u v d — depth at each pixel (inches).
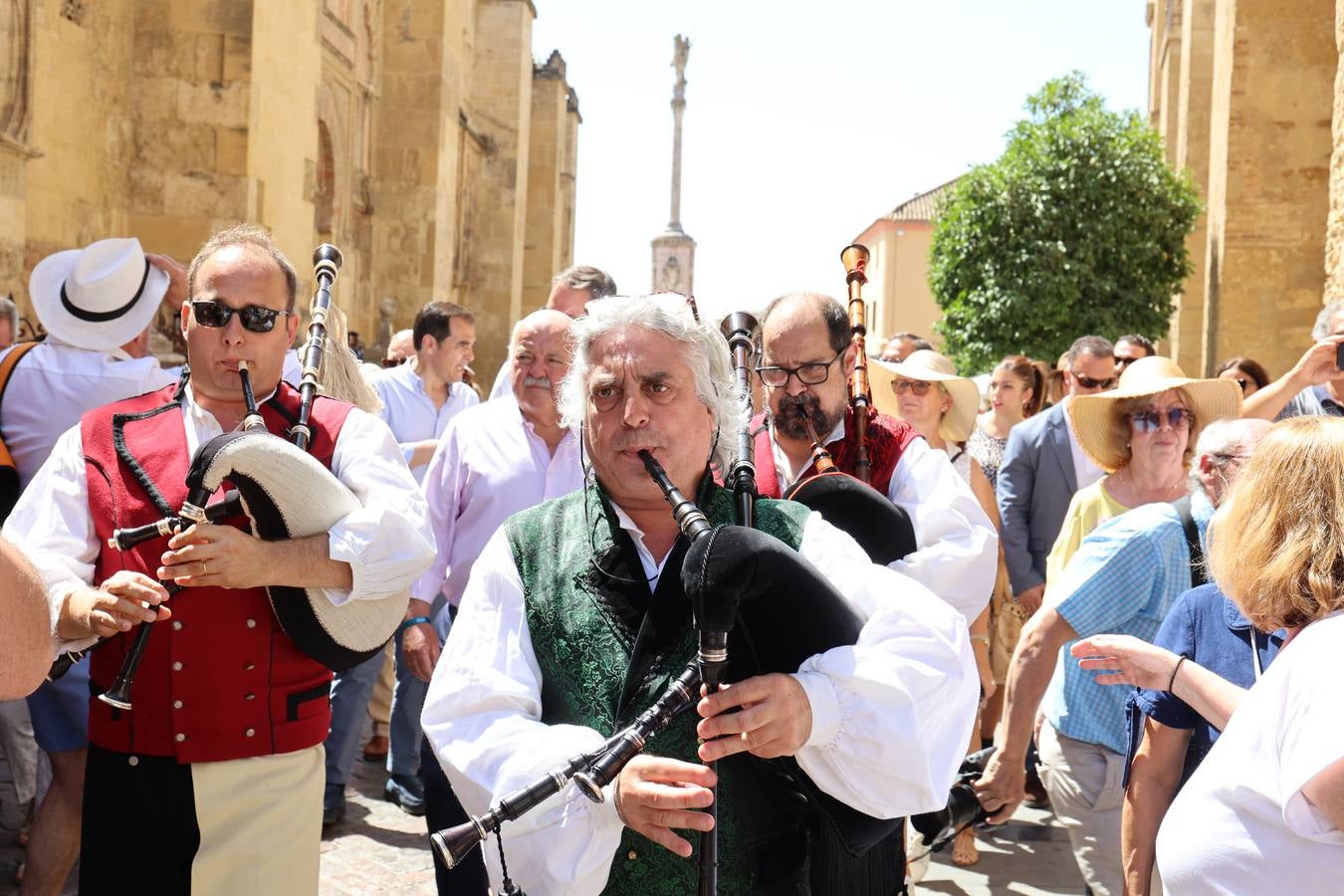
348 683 237.3
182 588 122.7
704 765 91.9
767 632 88.2
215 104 548.4
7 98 459.2
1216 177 700.7
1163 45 1294.3
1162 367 191.3
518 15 1387.8
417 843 228.5
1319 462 91.9
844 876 94.1
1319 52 645.3
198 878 122.4
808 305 142.9
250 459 114.5
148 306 194.4
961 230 1005.8
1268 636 116.3
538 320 185.5
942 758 90.6
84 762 164.9
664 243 2130.9
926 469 146.0
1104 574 145.5
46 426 184.1
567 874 87.4
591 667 94.5
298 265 608.1
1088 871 158.6
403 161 1023.0
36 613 81.9
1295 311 651.5
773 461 143.7
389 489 128.3
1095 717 156.2
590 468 102.9
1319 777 82.0
